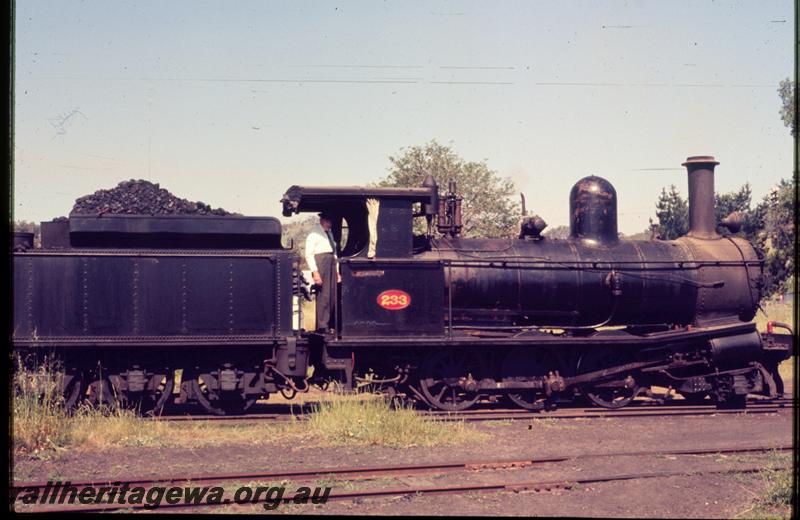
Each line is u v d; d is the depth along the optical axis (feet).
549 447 32.04
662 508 23.43
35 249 36.73
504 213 108.58
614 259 42.47
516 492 24.91
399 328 38.81
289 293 38.09
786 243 112.16
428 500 23.79
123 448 30.73
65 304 36.29
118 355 37.47
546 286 41.29
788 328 44.96
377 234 39.17
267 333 37.83
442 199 42.75
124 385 37.19
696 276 43.21
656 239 45.88
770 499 24.02
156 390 37.81
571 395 42.19
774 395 43.60
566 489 25.27
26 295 35.99
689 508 23.47
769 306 92.12
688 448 31.78
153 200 40.37
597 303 42.14
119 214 37.04
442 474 27.07
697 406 43.68
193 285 37.32
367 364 39.73
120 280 36.81
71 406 36.40
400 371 39.50
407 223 39.58
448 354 39.99
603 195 43.34
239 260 37.81
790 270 108.27
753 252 44.32
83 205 39.24
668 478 26.73
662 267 42.80
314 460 29.14
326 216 40.24
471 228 107.34
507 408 42.68
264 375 38.47
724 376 42.88
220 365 38.22
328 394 46.55
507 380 40.60
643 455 30.25
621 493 24.99
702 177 45.19
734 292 43.57
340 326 38.78
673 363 42.75
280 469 27.32
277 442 32.24
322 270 39.29
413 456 29.99
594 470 27.89
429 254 40.40
